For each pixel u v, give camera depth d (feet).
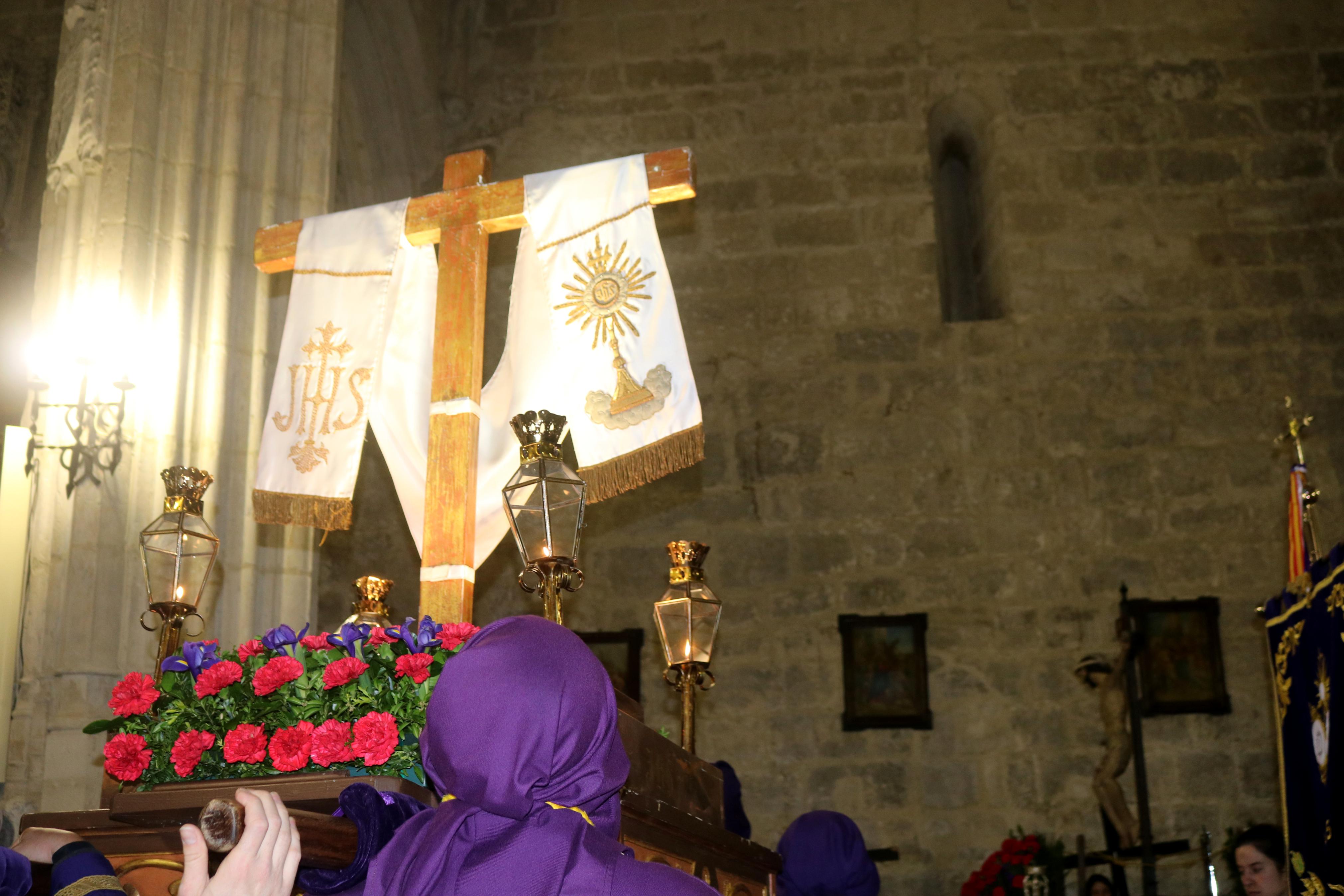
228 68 17.29
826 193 28.71
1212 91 28.63
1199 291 27.43
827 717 25.32
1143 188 28.14
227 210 16.74
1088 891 22.40
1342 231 27.58
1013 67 29.07
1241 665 24.95
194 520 9.17
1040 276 27.71
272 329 16.90
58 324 16.07
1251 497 26.00
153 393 15.71
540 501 7.92
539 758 4.18
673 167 10.77
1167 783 24.22
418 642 6.42
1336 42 28.81
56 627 14.71
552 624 4.59
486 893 3.97
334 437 11.07
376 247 11.33
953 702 25.18
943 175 31.04
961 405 27.07
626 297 10.49
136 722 6.58
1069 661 25.25
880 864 24.35
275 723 6.47
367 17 28.12
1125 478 26.35
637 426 10.10
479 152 11.29
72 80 17.17
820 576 26.30
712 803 8.20
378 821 4.66
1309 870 12.22
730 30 30.07
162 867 5.98
